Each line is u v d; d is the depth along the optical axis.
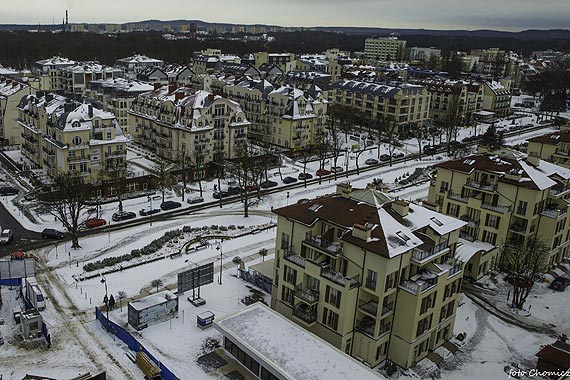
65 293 87.00
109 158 143.12
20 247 104.81
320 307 74.19
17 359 69.75
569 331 85.81
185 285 84.88
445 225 77.75
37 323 74.75
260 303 77.25
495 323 86.81
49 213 118.38
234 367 70.44
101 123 140.62
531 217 99.81
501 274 102.44
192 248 105.12
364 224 72.19
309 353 66.50
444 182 108.94
